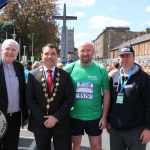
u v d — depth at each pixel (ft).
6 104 11.33
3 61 11.72
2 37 149.18
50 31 123.85
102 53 256.93
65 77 11.48
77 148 12.51
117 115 10.68
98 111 12.11
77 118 12.10
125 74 10.85
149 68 36.19
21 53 146.41
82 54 11.82
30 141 18.28
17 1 116.98
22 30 126.41
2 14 121.49
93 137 12.08
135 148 10.64
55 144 11.64
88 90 11.85
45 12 120.37
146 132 10.27
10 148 12.03
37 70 11.64
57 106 11.27
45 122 10.89
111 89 11.27
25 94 11.77
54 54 11.44
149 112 10.28
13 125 11.94
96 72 11.98
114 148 11.11
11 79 11.67
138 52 149.38
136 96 10.35
